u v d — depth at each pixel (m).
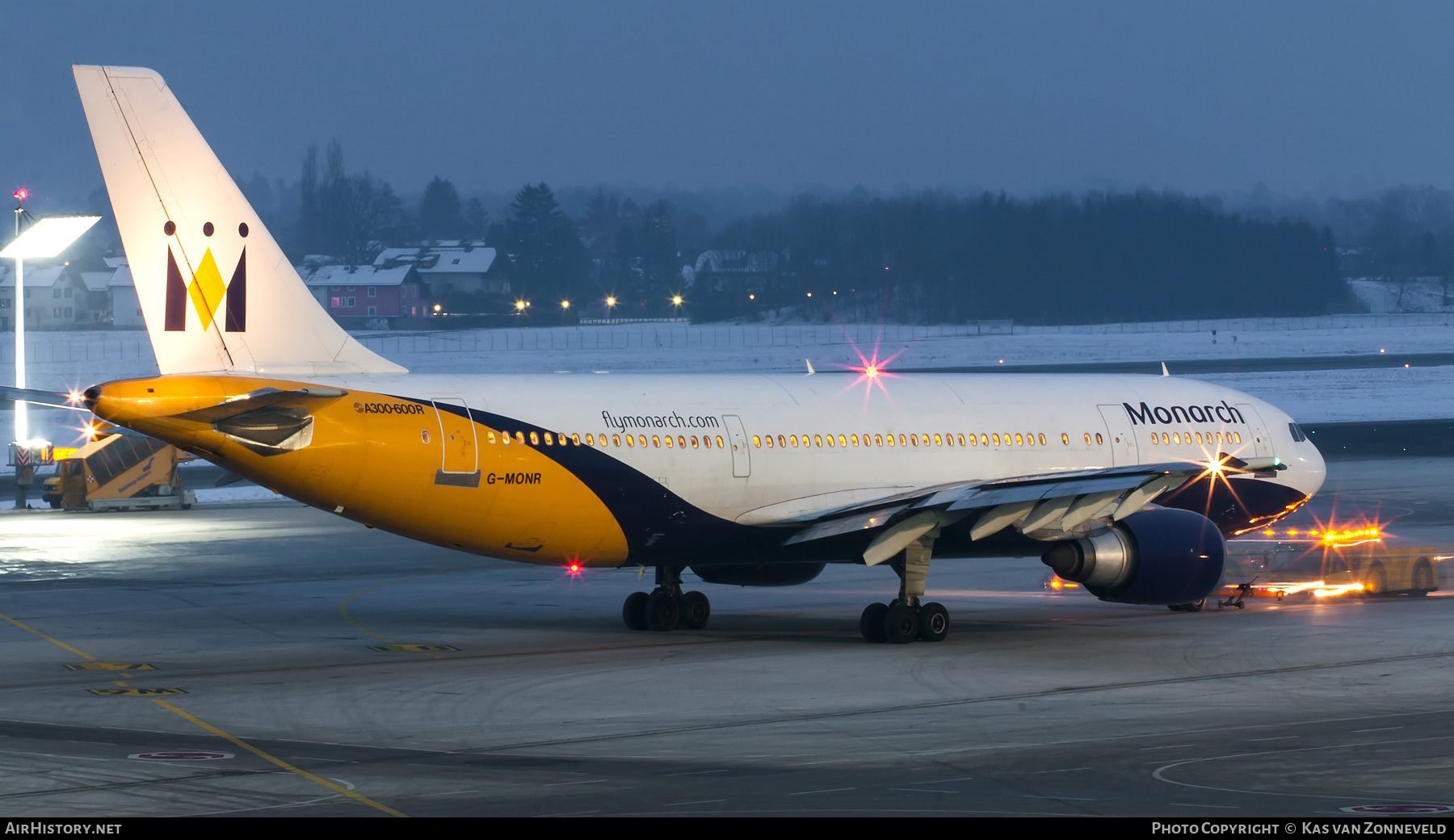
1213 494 109.19
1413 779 52.81
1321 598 110.50
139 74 82.06
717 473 92.50
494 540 87.69
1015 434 103.81
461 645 88.25
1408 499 173.62
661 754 57.75
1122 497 88.56
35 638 90.00
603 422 89.56
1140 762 55.94
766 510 94.56
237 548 140.12
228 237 84.12
